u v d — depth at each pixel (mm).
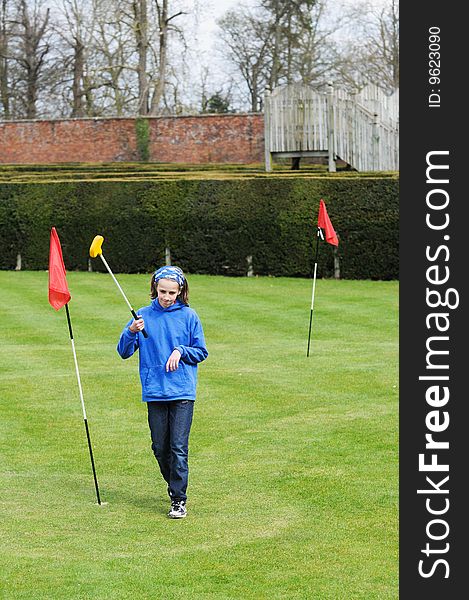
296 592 5777
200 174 29172
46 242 27969
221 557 6336
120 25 47375
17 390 11711
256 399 11062
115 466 8609
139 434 9680
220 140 38156
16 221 28172
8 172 34344
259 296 20922
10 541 6629
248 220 25578
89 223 27406
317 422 9930
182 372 7266
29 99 53219
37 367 13258
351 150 28234
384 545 6578
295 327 16672
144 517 7184
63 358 13969
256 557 6336
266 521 7055
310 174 27234
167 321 7316
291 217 25078
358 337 15609
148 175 29641
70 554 6383
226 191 25984
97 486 7539
